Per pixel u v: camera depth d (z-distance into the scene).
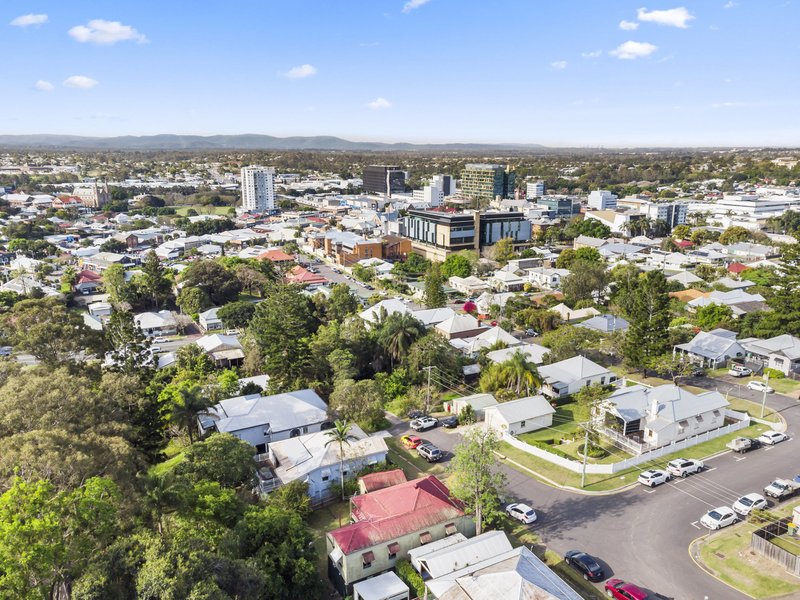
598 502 55.66
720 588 42.94
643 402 70.44
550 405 75.94
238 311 127.81
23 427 44.22
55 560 33.34
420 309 134.00
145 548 35.66
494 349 98.12
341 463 59.72
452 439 72.56
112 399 57.03
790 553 44.09
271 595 40.72
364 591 42.59
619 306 124.69
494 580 38.97
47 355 64.94
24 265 178.38
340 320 120.94
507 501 56.47
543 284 163.12
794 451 64.69
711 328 110.00
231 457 54.50
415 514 49.66
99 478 37.34
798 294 98.06
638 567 45.78
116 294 142.62
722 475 59.91
